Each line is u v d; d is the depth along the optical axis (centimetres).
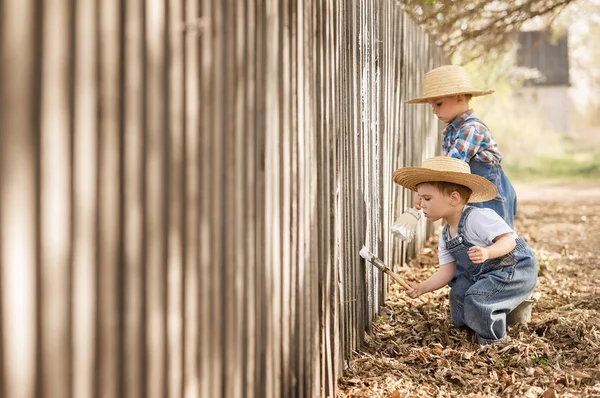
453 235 450
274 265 268
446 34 1084
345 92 389
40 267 147
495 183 516
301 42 297
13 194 140
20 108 141
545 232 997
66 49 152
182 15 194
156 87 182
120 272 171
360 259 430
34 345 146
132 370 177
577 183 2072
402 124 629
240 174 234
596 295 555
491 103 2348
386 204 533
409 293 449
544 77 3253
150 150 180
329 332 349
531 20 1178
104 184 164
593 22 1634
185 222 199
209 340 216
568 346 428
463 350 419
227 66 222
